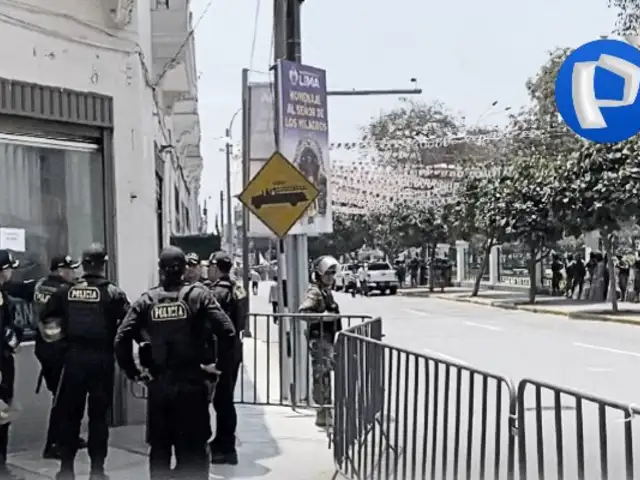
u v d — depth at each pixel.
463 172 46.84
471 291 50.66
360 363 7.70
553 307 32.94
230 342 6.72
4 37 8.87
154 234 12.68
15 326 7.89
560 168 28.94
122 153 10.27
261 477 8.04
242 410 11.77
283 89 12.61
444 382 6.31
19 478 7.79
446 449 6.28
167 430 6.79
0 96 8.83
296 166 12.68
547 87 42.22
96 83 9.92
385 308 37.00
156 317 6.71
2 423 7.71
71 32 9.58
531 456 5.39
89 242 10.09
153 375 6.76
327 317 10.52
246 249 26.22
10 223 9.34
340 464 8.17
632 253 35.72
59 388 7.80
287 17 12.97
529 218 34.78
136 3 10.45
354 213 54.78
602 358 17.69
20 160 9.45
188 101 23.47
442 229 51.53
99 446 7.61
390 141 53.38
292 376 12.05
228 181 46.28
